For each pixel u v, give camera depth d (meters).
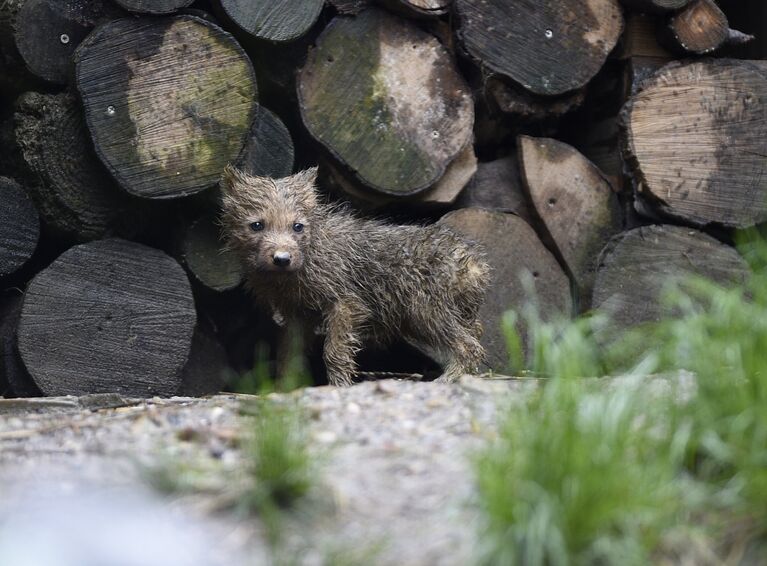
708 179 12.95
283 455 6.24
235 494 6.17
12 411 9.62
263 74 12.09
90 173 11.27
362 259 11.22
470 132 12.48
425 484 6.29
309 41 12.29
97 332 11.37
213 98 11.44
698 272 12.83
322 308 11.18
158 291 11.62
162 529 5.84
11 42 10.88
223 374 12.72
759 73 13.11
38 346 11.12
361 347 11.52
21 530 5.81
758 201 13.05
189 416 8.27
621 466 5.83
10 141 11.21
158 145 11.24
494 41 12.41
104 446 7.41
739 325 7.29
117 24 11.00
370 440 7.12
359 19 12.20
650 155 12.80
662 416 6.90
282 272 10.59
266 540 5.73
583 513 5.46
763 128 13.08
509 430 6.25
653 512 5.65
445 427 7.38
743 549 5.77
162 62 11.22
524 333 12.64
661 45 13.05
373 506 6.05
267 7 11.52
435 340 11.28
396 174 12.23
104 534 5.76
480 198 12.99
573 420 6.06
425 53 12.42
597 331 12.30
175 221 12.01
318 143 12.01
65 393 11.20
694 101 12.92
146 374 11.55
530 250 12.80
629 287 12.67
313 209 11.01
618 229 13.15
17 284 11.99
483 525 5.63
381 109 12.20
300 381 11.44
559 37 12.55
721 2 18.38
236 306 12.88
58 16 11.06
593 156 13.69
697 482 6.31
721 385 6.68
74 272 11.30
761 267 10.30
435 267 11.18
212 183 11.51
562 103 12.80
